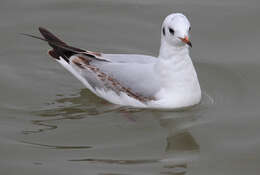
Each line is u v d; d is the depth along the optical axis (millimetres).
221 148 12750
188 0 18641
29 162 12336
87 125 13797
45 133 13477
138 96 13961
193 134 13266
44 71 16359
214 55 16422
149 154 12586
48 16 18250
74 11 18500
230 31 17219
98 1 18672
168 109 13953
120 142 13070
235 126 13461
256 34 17016
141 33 17562
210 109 14180
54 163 12281
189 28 12898
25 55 16984
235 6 18109
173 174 11859
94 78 14617
